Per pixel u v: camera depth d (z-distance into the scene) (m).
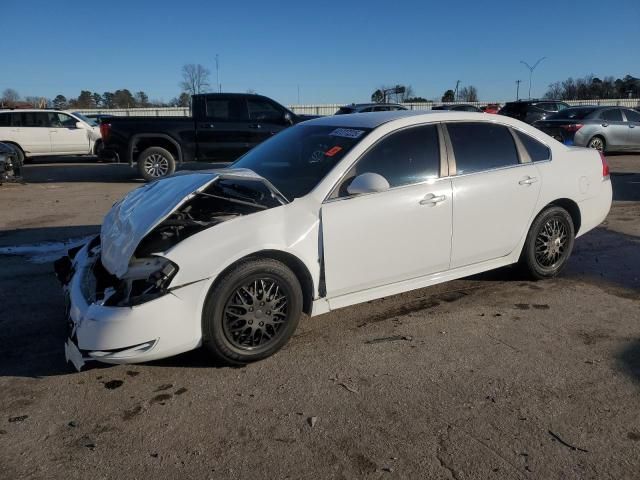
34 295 4.95
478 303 4.65
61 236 7.27
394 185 4.07
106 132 11.91
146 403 3.19
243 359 3.55
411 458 2.68
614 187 10.80
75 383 3.42
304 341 3.96
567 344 3.88
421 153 4.25
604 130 15.86
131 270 3.32
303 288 3.82
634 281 5.19
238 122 12.22
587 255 6.07
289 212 3.66
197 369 3.57
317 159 4.13
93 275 3.66
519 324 4.22
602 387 3.30
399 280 4.18
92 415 3.08
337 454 2.72
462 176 4.38
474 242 4.47
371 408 3.11
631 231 7.21
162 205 3.66
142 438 2.87
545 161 4.94
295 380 3.42
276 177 4.16
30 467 2.65
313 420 3.00
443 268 4.39
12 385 3.41
